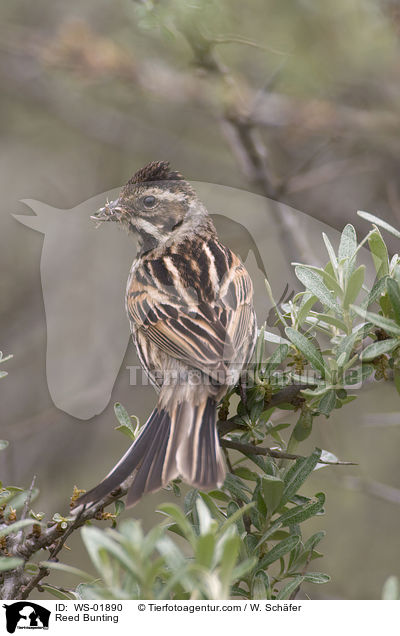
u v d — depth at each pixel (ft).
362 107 54.49
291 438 25.79
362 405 51.37
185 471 23.84
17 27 53.36
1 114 63.77
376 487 46.19
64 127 62.69
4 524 24.99
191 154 60.39
